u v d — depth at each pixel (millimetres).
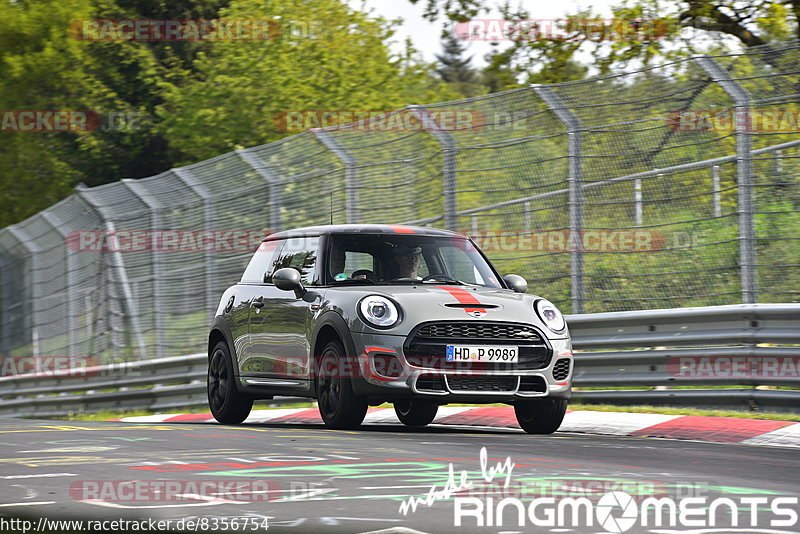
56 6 132375
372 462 24781
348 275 35844
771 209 45125
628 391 41469
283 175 55000
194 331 58594
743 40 86938
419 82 121938
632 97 44188
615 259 44906
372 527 17047
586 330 43000
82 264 67688
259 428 35250
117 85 140500
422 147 49844
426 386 32062
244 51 117562
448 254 37188
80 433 33312
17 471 23562
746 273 40406
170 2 147875
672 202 44250
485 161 47844
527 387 32938
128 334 62594
